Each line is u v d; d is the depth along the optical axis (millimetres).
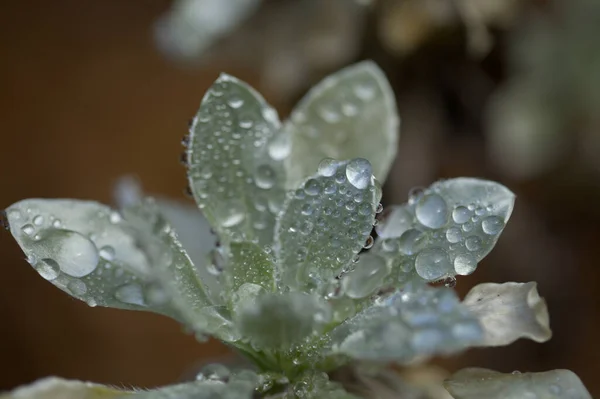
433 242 134
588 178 252
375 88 147
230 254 136
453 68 184
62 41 354
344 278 134
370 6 179
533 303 130
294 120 147
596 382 252
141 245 129
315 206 135
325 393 133
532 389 129
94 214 136
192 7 186
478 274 249
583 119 217
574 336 253
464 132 202
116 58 354
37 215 134
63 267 133
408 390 145
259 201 140
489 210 134
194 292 134
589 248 276
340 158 146
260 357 134
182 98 346
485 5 179
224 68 347
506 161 218
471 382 131
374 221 135
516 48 193
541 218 266
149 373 289
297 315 126
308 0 185
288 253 135
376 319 127
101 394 129
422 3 177
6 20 354
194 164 140
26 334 291
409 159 188
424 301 124
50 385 127
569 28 212
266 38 190
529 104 207
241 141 140
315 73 186
